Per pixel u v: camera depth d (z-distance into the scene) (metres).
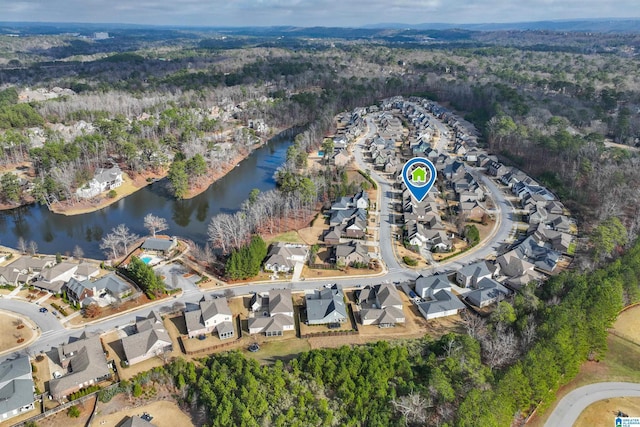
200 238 132.38
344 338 89.25
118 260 118.00
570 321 80.44
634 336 89.88
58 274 105.75
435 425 65.62
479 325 88.56
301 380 75.62
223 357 81.06
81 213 149.88
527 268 108.94
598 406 73.19
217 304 92.50
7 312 96.38
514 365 72.06
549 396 70.31
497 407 63.59
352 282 107.81
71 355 81.12
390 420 67.38
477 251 122.50
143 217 148.12
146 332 85.56
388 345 83.50
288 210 139.12
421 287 102.19
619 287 91.31
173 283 104.75
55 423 70.06
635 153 176.25
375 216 143.00
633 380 78.81
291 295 101.19
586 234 128.50
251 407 68.56
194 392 73.81
